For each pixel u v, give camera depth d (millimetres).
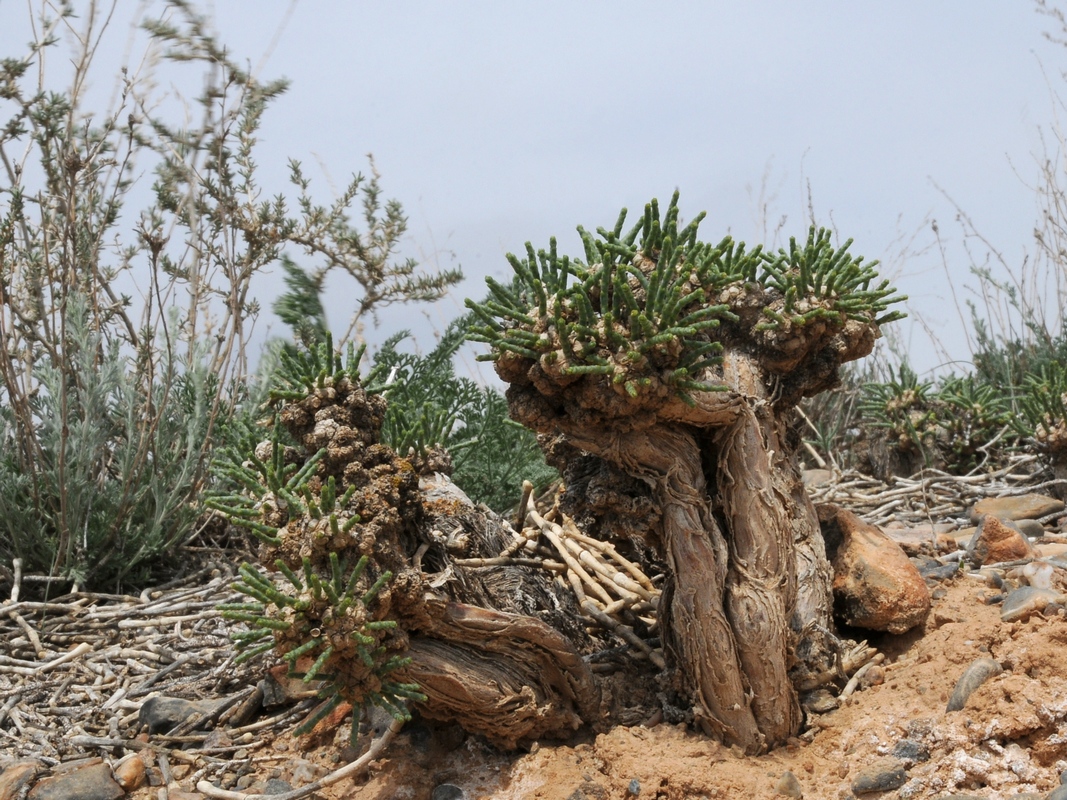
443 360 5285
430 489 3178
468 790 2619
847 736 2662
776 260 2945
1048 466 5105
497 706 2582
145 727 3123
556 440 2941
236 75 4332
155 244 4445
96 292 4695
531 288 2572
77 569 4320
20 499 4562
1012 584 3453
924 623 3162
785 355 2805
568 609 3221
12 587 4332
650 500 2650
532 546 3467
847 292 2773
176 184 4648
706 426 2678
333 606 2225
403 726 2861
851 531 3277
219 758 2965
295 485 2475
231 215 4652
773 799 2434
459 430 5199
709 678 2643
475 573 2957
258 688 3182
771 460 2787
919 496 5203
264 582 2191
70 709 3299
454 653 2580
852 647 3119
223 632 3795
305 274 4012
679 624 2676
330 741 2969
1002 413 5602
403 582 2400
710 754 2594
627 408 2430
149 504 4695
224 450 2887
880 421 5785
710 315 2541
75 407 4871
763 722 2664
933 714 2645
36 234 4777
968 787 2453
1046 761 2467
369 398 2646
